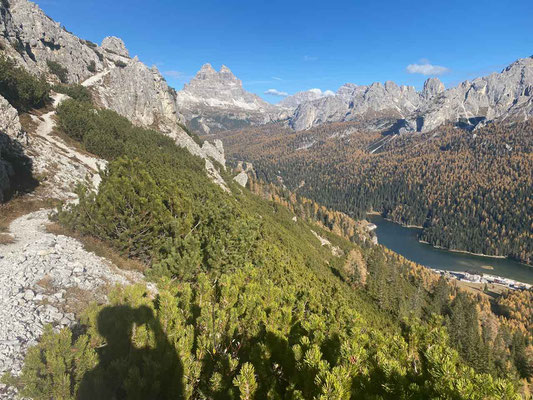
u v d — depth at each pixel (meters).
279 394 6.81
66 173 36.19
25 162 32.94
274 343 7.59
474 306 83.31
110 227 18.52
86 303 12.92
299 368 6.36
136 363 7.90
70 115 54.72
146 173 21.72
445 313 77.62
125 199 18.75
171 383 7.48
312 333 8.09
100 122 59.56
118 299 9.91
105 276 15.70
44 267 14.27
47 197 29.58
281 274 23.31
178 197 21.88
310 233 104.94
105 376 7.59
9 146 32.56
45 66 94.38
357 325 9.52
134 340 8.18
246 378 6.18
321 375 5.55
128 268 18.05
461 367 5.32
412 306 68.56
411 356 7.02
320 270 48.25
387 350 7.21
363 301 48.44
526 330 88.44
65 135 51.03
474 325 72.56
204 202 31.12
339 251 106.75
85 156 46.69
